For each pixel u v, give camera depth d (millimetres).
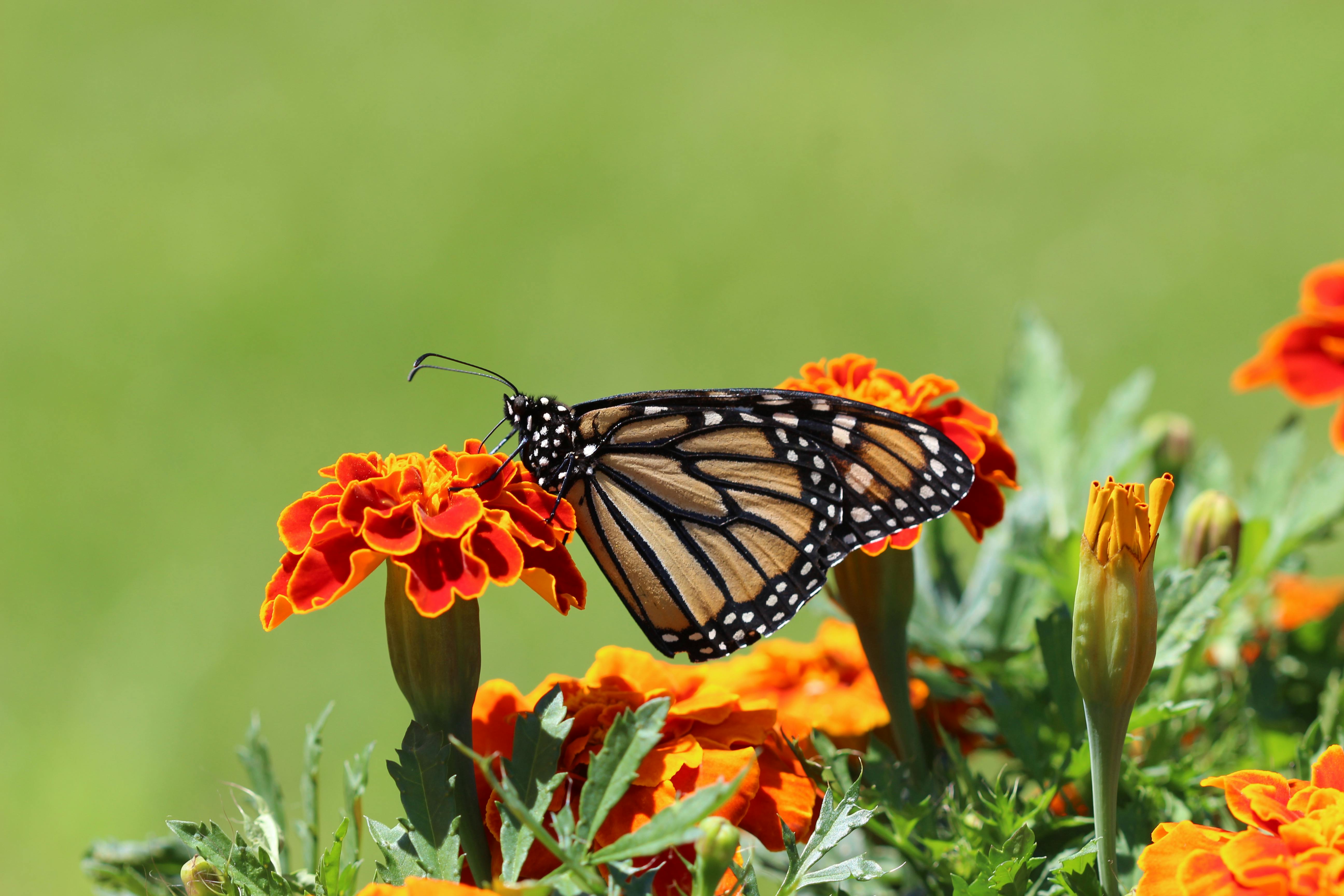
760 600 2918
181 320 14328
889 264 14680
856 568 2865
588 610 9773
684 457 2922
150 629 10031
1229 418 10688
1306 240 13656
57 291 14664
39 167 17516
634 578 3041
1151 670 2402
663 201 16469
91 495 11641
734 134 18094
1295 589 4113
